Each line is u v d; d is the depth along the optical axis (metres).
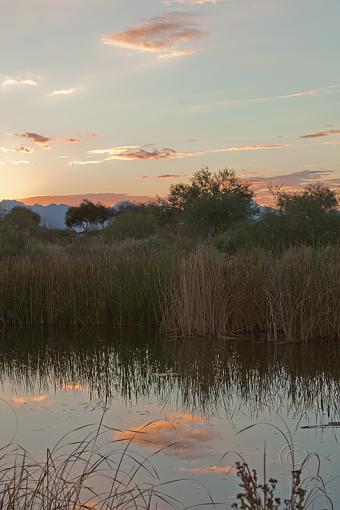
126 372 9.42
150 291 13.45
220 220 29.19
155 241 21.78
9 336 12.59
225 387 8.41
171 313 12.62
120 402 7.76
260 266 12.43
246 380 8.77
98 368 9.73
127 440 6.31
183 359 10.19
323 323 11.45
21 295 14.12
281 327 12.08
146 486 5.20
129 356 10.53
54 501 4.77
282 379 8.77
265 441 6.21
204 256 12.95
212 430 6.60
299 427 6.63
